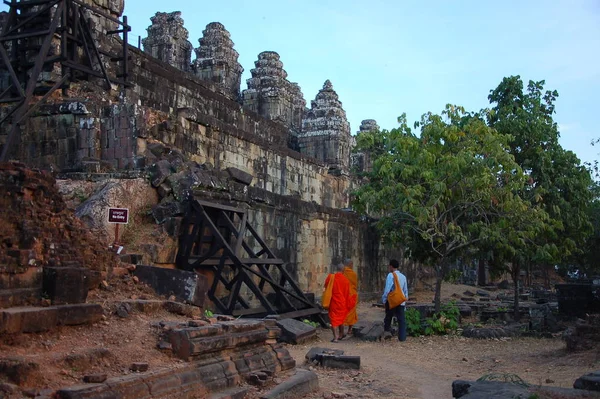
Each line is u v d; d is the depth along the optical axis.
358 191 24.39
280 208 22.56
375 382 11.13
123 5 22.77
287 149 28.48
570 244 23.70
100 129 17.33
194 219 15.56
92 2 21.27
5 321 7.30
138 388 7.27
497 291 42.00
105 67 20.36
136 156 16.88
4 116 17.88
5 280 8.02
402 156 20.84
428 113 20.81
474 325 19.30
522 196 23.05
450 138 19.88
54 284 8.40
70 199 15.14
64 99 18.05
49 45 17.22
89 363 7.53
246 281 15.31
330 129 35.88
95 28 21.05
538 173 23.80
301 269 24.48
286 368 10.52
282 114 38.12
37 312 7.75
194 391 8.09
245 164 24.44
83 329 8.58
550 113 25.67
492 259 22.39
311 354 12.58
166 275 12.31
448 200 19.94
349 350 14.75
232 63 37.56
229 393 8.51
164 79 24.17
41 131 17.75
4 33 17.89
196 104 26.34
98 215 14.17
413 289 37.47
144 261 14.22
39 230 8.80
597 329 13.82
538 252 21.30
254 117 31.55
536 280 51.91
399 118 21.92
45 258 8.93
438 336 17.78
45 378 6.84
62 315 8.18
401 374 12.02
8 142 16.42
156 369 7.88
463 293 36.72
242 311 15.25
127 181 15.35
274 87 38.03
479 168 19.00
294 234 23.95
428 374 12.15
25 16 18.56
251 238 20.34
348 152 37.06
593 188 32.75
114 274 11.69
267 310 15.57
